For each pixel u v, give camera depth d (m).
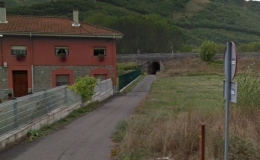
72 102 11.62
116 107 13.43
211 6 148.25
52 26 21.66
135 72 36.62
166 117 8.12
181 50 77.12
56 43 20.59
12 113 6.70
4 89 19.80
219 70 46.31
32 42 20.16
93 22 69.50
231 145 5.00
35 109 8.04
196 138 5.53
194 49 81.81
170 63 52.94
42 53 20.38
